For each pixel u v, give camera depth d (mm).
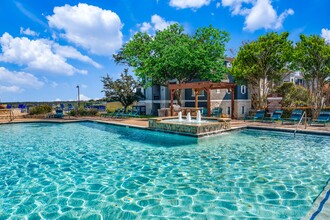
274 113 16688
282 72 19547
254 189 5801
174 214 4703
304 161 8016
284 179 6410
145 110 29141
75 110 25156
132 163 8211
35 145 11539
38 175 7133
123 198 5477
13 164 8297
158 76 20922
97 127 17984
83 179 6750
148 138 12984
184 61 18641
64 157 9188
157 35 21969
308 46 15391
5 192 5898
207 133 12320
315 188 5781
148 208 4973
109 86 26328
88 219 4578
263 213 4648
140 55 21984
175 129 13305
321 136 11750
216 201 5215
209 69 20203
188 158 8664
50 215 4758
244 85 22484
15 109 31031
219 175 6836
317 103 16047
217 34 20750
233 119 19406
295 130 12617
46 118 22516
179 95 23062
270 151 9500
